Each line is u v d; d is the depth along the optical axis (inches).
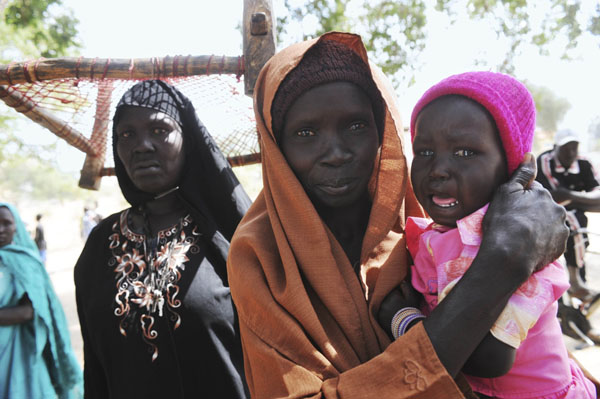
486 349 43.1
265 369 51.4
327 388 45.8
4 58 248.1
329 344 50.1
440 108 49.0
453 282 46.0
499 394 47.5
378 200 58.6
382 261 57.1
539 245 44.2
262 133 57.7
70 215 1556.3
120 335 78.5
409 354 43.3
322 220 60.7
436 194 50.3
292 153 57.0
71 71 86.5
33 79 87.6
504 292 42.4
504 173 49.8
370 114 57.7
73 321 308.2
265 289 53.9
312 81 55.1
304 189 59.3
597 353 178.2
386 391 43.4
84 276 86.4
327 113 54.7
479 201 48.8
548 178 193.2
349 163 55.8
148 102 83.3
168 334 77.5
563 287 45.9
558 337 47.6
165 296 78.7
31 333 130.3
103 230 89.4
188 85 93.5
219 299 80.4
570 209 192.9
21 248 134.0
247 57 85.2
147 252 82.9
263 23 84.5
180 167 86.6
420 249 54.4
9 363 126.4
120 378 78.6
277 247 57.4
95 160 110.4
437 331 42.7
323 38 56.0
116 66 86.1
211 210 88.7
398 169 59.3
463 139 47.6
